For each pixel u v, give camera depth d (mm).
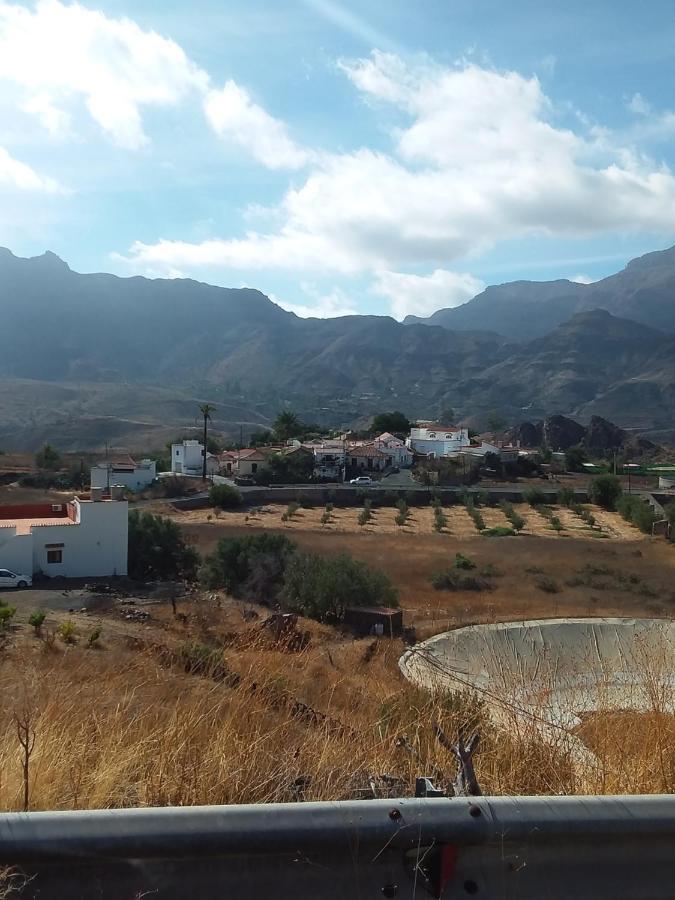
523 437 142375
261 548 33094
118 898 2287
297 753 3801
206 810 2375
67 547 35156
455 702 4688
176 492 73375
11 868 2236
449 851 2414
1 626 17547
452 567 42906
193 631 10625
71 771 3330
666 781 3588
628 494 74688
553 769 3752
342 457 94125
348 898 2365
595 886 2482
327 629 19047
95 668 5633
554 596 36219
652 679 4574
